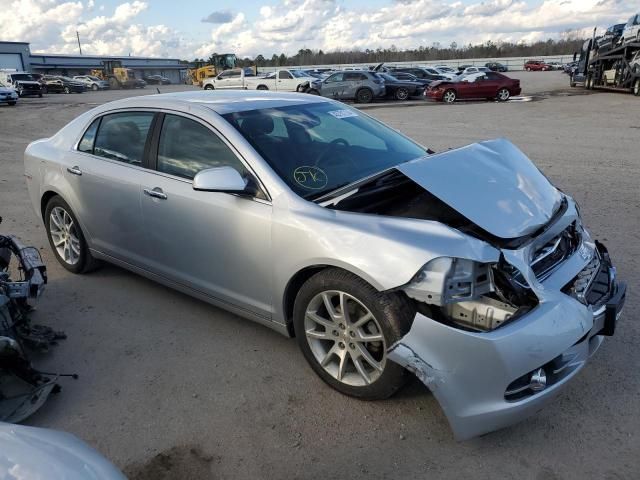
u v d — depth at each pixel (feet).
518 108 63.26
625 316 12.30
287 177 10.45
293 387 10.24
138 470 8.34
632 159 29.96
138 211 12.58
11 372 9.68
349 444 8.75
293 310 10.21
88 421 9.46
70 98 118.93
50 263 16.53
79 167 14.03
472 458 8.39
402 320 8.48
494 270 8.21
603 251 10.93
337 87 85.20
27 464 5.55
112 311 13.39
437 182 9.25
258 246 10.28
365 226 8.96
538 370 7.98
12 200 24.66
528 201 9.49
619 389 9.85
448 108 67.62
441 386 8.07
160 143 12.31
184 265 12.05
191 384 10.42
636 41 72.49
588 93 82.79
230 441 8.91
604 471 8.07
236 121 11.36
